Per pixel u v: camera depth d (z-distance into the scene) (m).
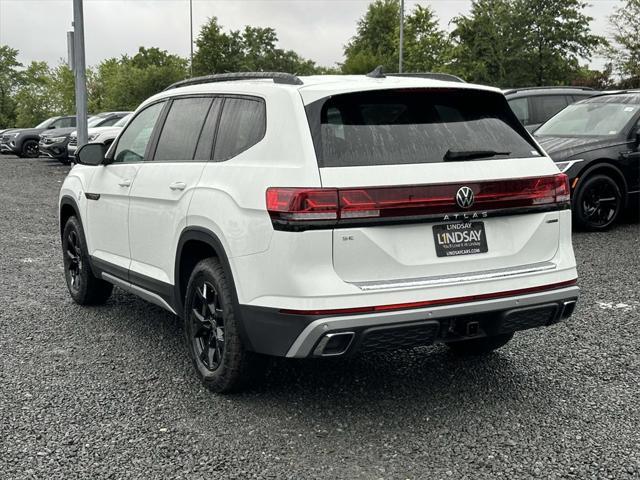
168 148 5.05
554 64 44.09
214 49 71.00
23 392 4.50
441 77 4.59
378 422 4.04
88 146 5.76
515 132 4.35
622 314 6.11
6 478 3.42
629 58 38.62
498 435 3.86
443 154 3.98
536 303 4.11
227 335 4.17
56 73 75.12
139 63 89.69
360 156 3.82
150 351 5.30
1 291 7.19
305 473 3.46
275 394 4.44
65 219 6.79
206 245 4.46
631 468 3.49
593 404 4.27
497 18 43.22
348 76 4.52
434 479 3.40
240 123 4.38
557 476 3.42
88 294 6.45
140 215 5.16
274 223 3.78
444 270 3.93
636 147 10.20
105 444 3.78
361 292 3.71
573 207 10.00
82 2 14.94
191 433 3.90
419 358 5.08
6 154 36.03
